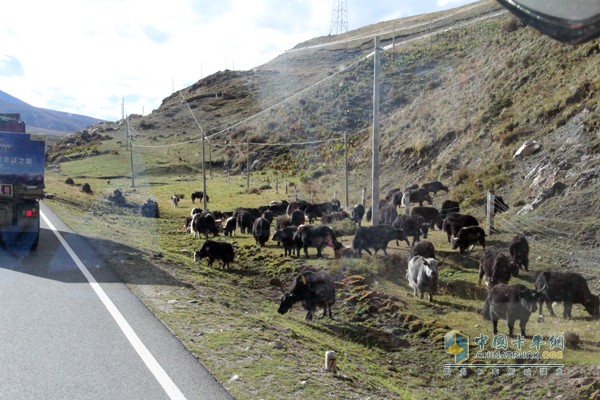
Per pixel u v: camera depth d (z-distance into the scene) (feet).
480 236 62.23
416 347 37.88
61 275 38.73
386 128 176.76
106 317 28.22
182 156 299.17
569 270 51.44
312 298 43.16
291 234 69.67
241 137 295.28
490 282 48.03
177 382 19.65
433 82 207.51
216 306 34.50
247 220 96.89
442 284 51.70
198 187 201.57
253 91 409.69
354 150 187.93
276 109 309.63
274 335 30.53
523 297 36.47
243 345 25.88
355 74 291.58
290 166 224.33
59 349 23.02
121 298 32.63
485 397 30.22
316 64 422.82
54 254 47.24
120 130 403.54
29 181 47.70
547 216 66.95
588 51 107.24
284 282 57.36
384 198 119.34
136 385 19.25
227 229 94.58
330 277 43.93
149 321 27.84
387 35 409.08
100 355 22.35
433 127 142.51
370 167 159.33
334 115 261.24
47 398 17.95
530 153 89.81
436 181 106.93
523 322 36.83
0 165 46.70
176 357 22.45
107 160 300.61
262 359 24.17
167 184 218.79
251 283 57.06
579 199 66.39
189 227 97.55
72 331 25.61
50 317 27.91
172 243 81.76
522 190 82.02
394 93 239.91
